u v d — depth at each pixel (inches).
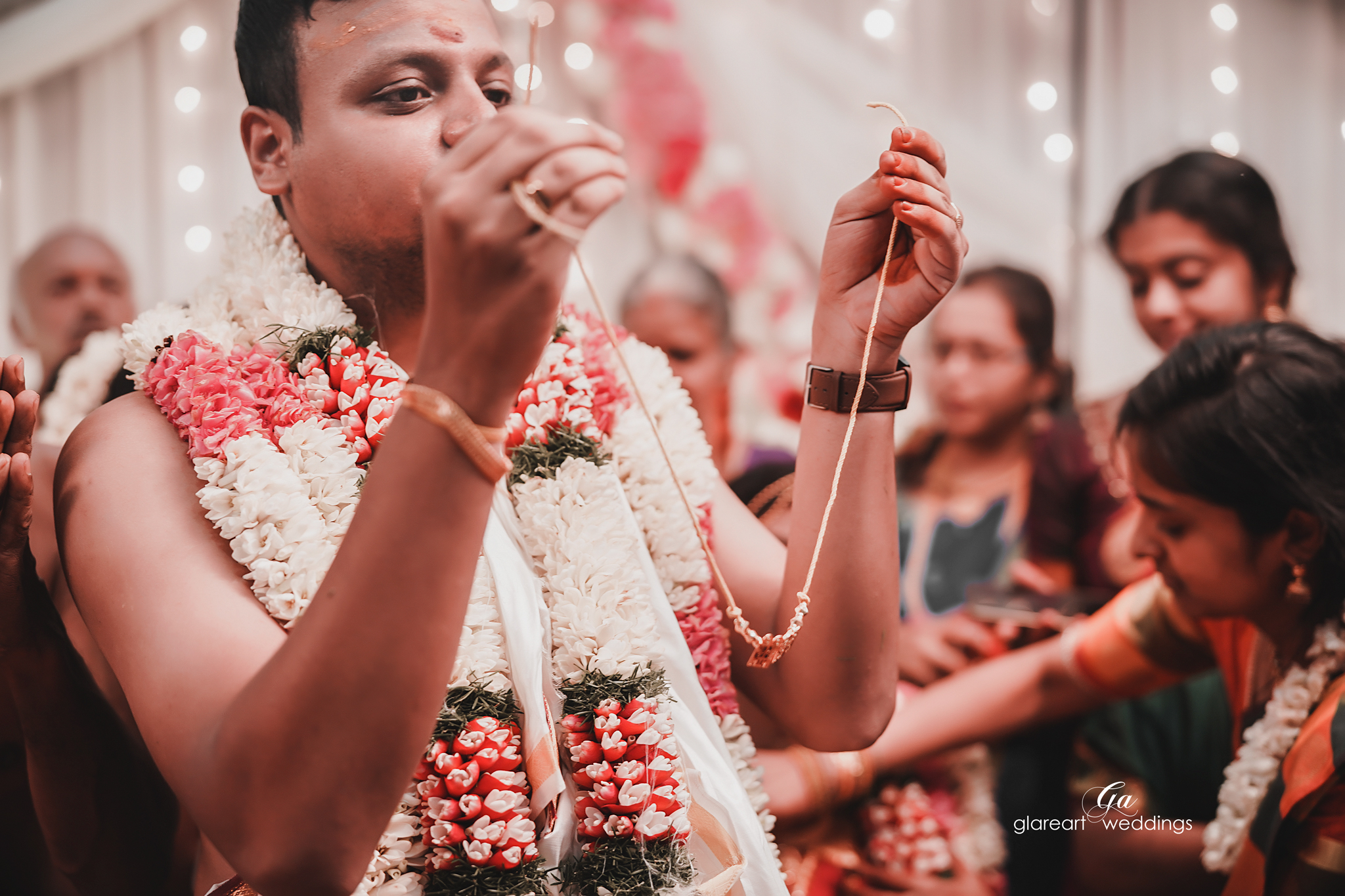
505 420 20.7
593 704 29.2
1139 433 49.3
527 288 19.3
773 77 120.3
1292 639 47.8
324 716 19.7
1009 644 79.7
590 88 119.0
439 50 28.9
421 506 19.8
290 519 26.2
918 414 110.6
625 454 34.6
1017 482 92.0
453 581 20.1
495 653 29.0
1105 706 71.3
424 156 28.7
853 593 30.9
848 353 31.1
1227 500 46.5
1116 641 62.2
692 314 104.6
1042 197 122.7
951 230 28.7
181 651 23.0
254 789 20.1
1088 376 120.6
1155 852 66.0
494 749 27.3
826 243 31.3
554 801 29.0
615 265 119.9
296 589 25.3
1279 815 41.5
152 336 30.5
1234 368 47.3
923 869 71.3
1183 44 123.7
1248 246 85.4
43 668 31.7
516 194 18.7
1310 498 44.3
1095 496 87.4
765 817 33.4
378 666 19.6
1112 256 92.4
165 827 35.4
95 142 119.8
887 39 121.3
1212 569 48.0
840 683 31.5
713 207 119.6
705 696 31.7
